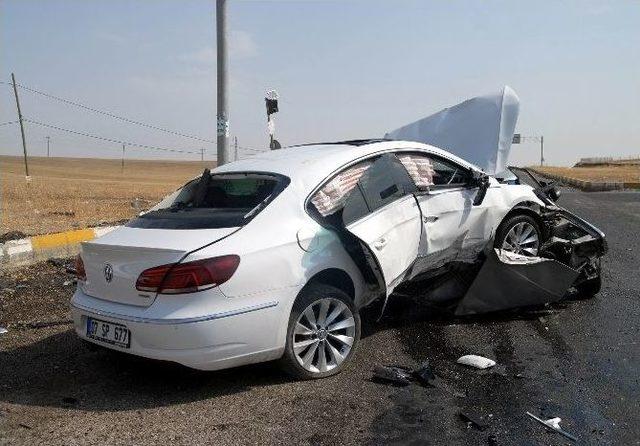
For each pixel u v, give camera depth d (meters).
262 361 4.16
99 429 3.62
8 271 7.88
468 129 7.32
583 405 3.94
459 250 5.54
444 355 4.91
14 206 16.70
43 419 3.76
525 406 3.93
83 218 13.52
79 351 5.07
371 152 5.03
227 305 3.88
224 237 4.03
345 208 4.57
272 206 4.33
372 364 4.70
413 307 6.28
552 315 6.03
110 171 90.06
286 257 4.16
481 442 3.45
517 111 7.14
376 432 3.58
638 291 6.97
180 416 3.80
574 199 22.64
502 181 6.84
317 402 4.00
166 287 3.82
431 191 5.29
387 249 4.65
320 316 4.43
